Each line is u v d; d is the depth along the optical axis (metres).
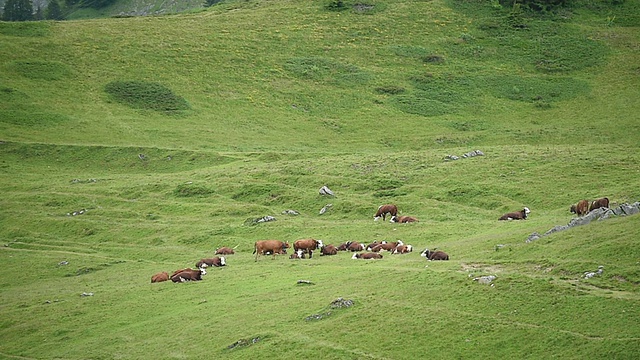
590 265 28.39
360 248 43.03
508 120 104.75
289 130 100.12
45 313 35.22
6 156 85.69
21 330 33.16
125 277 42.81
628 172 59.91
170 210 63.53
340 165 74.19
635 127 95.44
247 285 35.56
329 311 28.48
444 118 105.56
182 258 48.00
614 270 27.47
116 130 95.00
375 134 99.31
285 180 69.62
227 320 29.84
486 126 101.81
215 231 54.03
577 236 32.59
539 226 41.03
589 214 35.59
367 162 75.06
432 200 58.38
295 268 38.81
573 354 22.59
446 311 26.83
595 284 26.75
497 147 81.06
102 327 31.95
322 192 61.84
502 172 65.00
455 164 70.19
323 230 51.25
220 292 34.81
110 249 53.50
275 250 43.78
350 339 26.00
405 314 27.17
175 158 85.44
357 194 63.28
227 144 92.62
